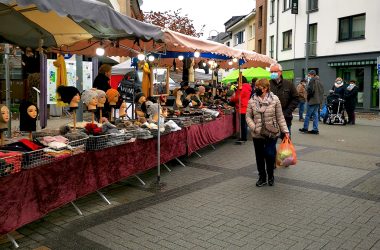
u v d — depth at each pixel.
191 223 4.58
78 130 5.29
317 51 26.36
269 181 6.22
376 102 22.67
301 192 5.86
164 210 5.04
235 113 11.30
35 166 4.12
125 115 7.34
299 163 7.96
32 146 4.38
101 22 4.68
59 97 5.36
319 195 5.70
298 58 28.34
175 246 3.95
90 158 4.98
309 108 12.77
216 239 4.12
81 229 4.40
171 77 17.94
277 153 6.29
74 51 7.93
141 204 5.29
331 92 16.11
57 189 4.41
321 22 25.91
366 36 22.78
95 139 5.04
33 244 4.00
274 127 5.96
